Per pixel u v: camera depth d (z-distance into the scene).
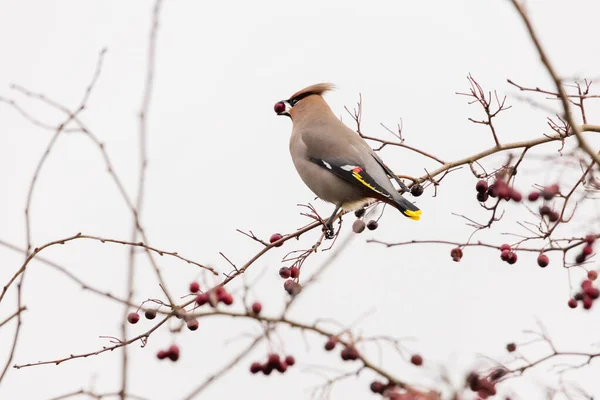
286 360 8.98
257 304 8.57
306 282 9.31
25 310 9.19
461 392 8.05
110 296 9.02
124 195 10.26
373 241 10.41
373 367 8.27
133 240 9.90
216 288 8.99
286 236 11.30
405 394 8.01
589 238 10.05
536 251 10.17
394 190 13.41
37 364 9.33
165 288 8.95
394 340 8.38
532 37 9.44
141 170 10.40
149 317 9.05
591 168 10.03
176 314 8.73
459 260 10.98
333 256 9.80
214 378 8.19
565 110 9.70
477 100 11.55
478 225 10.61
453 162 11.89
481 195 11.29
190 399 8.09
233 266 10.31
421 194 12.94
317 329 8.38
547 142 11.56
